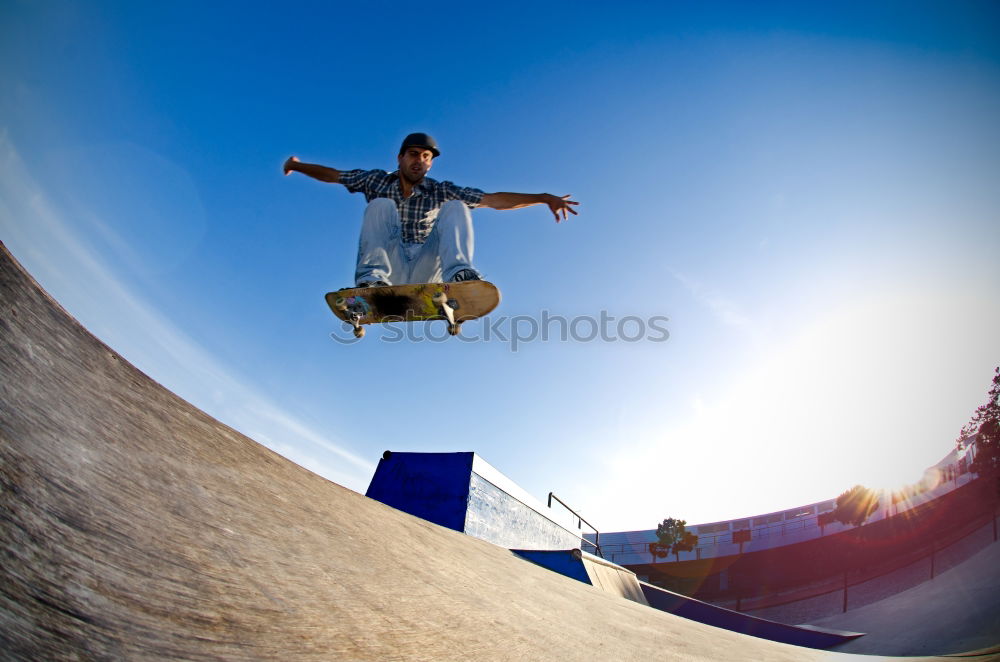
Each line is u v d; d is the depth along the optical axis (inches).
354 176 192.5
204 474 58.9
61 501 37.2
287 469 83.7
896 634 487.8
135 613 32.4
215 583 40.8
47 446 41.3
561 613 107.1
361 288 171.9
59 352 54.3
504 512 433.1
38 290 57.7
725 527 1499.8
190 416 71.0
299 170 197.2
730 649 144.8
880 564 1107.9
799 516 1375.5
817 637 482.9
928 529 1056.8
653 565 1540.4
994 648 205.3
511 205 191.3
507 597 97.0
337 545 66.4
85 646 27.4
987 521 937.5
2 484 33.8
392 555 78.1
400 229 187.8
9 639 24.4
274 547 53.6
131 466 48.9
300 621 42.4
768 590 1321.4
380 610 54.0
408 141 183.3
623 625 125.2
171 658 30.4
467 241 176.6
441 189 187.3
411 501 386.3
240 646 35.0
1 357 44.8
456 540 140.1
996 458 940.0
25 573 29.2
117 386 60.2
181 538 43.9
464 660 52.1
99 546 35.9
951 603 564.7
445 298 168.2
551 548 523.5
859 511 1240.8
